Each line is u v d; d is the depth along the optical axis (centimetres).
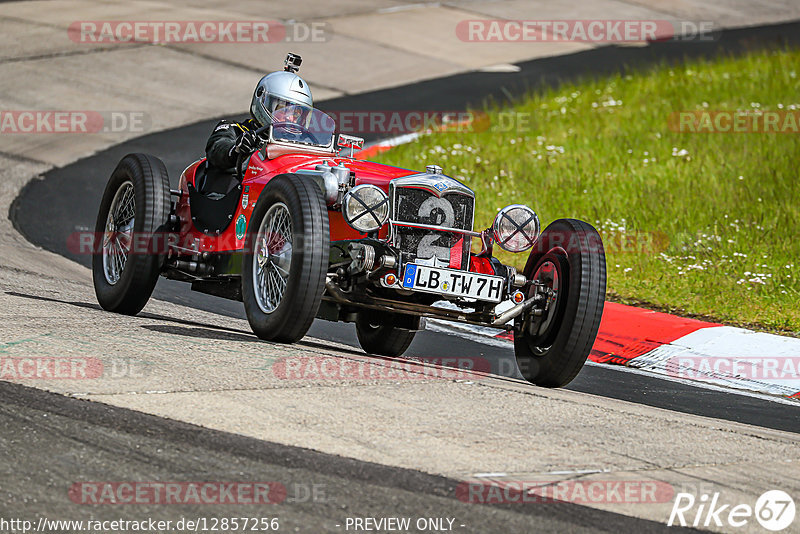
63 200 4834
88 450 1628
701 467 1823
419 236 2470
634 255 4069
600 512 1555
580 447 1859
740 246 4097
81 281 3516
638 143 5697
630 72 7994
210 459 1625
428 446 1770
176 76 7431
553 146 5706
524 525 1482
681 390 2739
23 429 1694
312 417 1866
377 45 8756
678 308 3550
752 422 2430
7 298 2833
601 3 10994
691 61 8356
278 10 9694
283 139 2830
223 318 3225
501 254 4162
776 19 10812
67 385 1923
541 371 2498
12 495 1456
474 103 7144
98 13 9044
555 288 2519
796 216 4416
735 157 5306
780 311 3466
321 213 2372
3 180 5062
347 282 2469
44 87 6906
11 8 9081
